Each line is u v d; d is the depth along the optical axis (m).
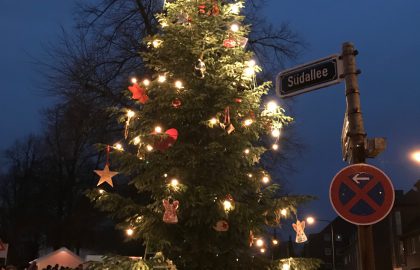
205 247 7.68
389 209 5.29
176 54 8.52
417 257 41.88
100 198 7.71
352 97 6.02
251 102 8.36
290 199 7.95
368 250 5.36
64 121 19.55
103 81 18.34
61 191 43.38
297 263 7.74
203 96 7.97
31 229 44.75
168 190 7.23
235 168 8.01
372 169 5.43
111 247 36.09
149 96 8.80
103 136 18.27
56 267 20.20
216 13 8.81
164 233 7.73
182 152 7.92
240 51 8.64
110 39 18.55
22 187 48.56
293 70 6.70
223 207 7.49
